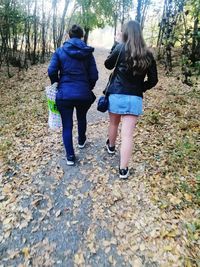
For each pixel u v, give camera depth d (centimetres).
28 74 1179
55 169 423
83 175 407
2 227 326
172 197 357
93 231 316
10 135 564
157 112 624
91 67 404
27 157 462
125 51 344
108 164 431
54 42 1572
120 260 282
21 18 1224
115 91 362
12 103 821
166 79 920
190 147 465
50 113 423
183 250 286
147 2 1426
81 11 1719
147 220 325
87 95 400
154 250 288
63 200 363
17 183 399
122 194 368
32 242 306
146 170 413
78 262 282
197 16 793
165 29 1095
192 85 722
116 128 423
